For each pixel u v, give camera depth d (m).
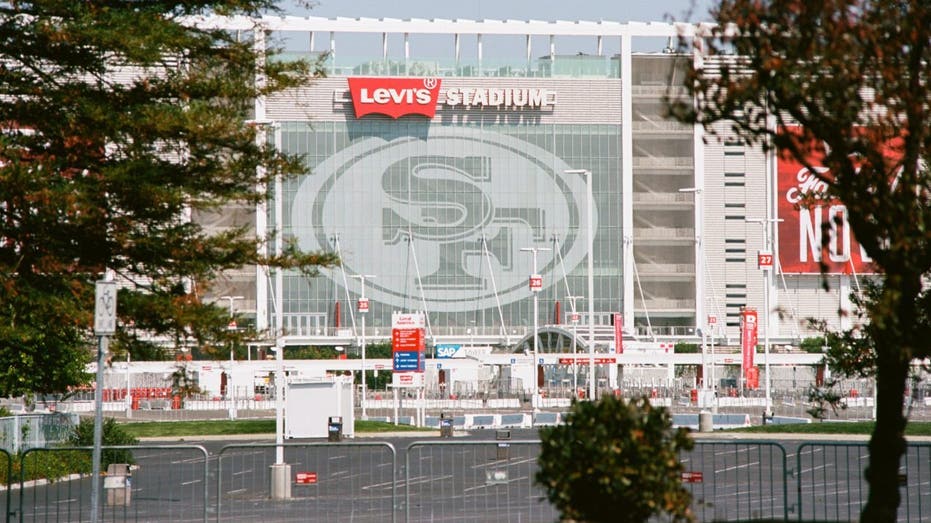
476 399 99.56
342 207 143.50
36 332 24.45
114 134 22.36
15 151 21.86
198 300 23.02
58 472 34.44
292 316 141.12
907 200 12.80
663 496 13.34
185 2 23.91
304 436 60.41
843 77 12.59
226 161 23.78
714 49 13.55
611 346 116.50
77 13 22.36
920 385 77.56
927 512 25.77
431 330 144.25
